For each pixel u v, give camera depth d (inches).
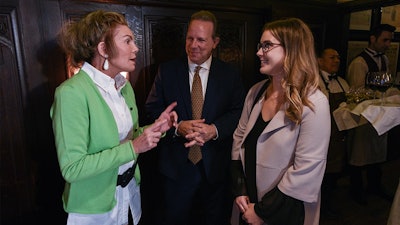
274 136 42.4
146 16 68.3
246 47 82.7
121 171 44.6
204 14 58.0
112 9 64.3
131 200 48.9
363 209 89.7
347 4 94.6
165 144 62.6
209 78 59.8
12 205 60.8
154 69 71.6
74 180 36.1
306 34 41.0
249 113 51.6
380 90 63.4
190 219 82.7
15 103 57.6
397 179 111.3
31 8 56.3
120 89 44.9
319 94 40.4
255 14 82.2
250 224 43.6
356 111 59.9
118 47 39.0
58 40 58.7
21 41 56.2
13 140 58.7
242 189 49.2
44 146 62.1
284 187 40.2
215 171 61.6
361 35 113.6
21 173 60.5
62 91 36.2
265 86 50.5
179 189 62.6
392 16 119.7
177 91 59.7
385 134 92.0
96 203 40.2
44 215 64.8
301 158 39.8
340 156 82.5
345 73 103.7
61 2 59.2
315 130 39.0
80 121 36.6
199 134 54.4
